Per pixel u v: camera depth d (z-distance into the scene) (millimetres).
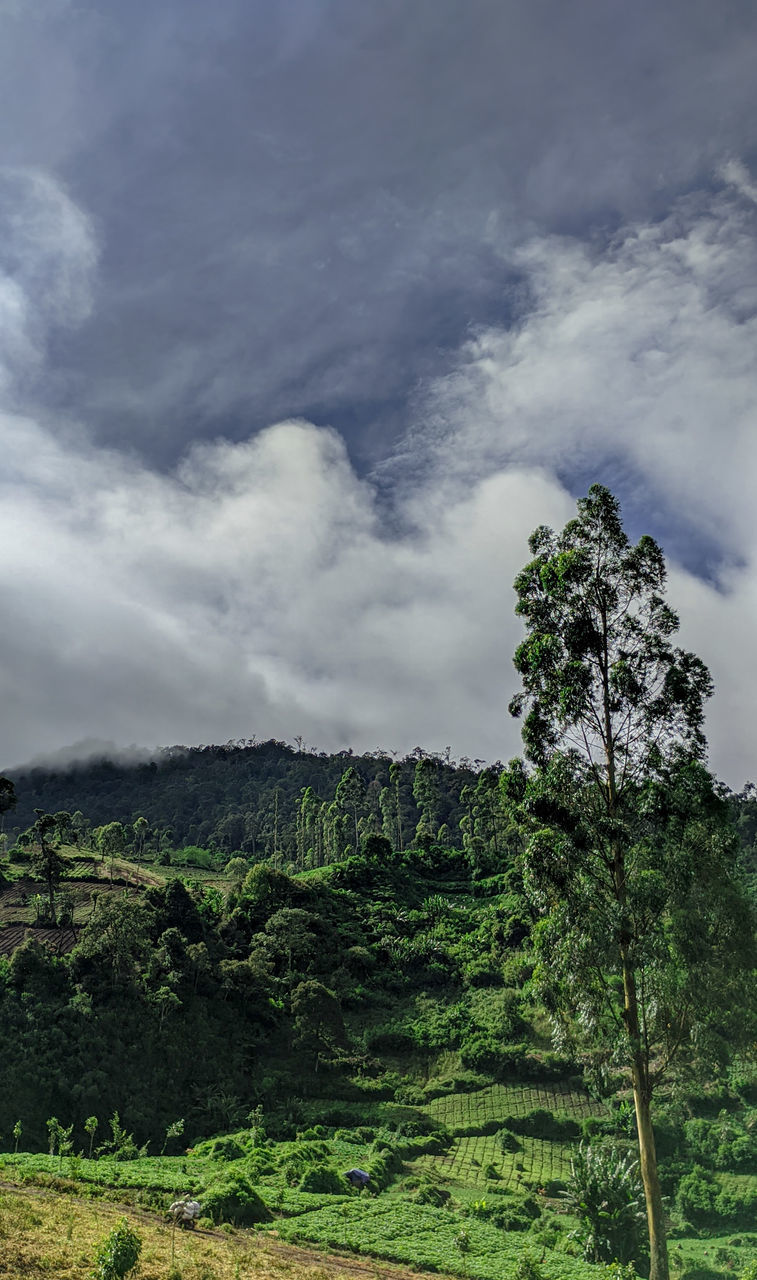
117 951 80875
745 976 27781
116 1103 67438
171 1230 31016
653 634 31719
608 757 31484
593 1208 40812
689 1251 50531
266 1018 88000
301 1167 52188
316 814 174750
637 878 28891
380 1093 80125
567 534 33875
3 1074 64438
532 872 30547
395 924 115875
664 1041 29047
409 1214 43312
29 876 111188
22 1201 29234
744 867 30312
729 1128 64812
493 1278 32125
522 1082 81125
